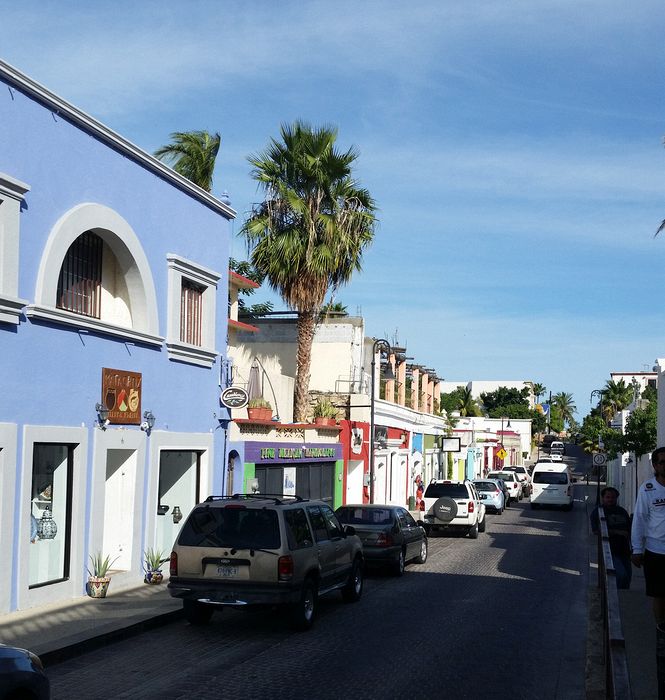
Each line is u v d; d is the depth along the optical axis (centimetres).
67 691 905
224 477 1977
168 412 1722
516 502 5219
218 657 1082
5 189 1227
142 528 1619
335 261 2672
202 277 1858
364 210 2770
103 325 1468
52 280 1343
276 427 2370
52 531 1389
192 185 1798
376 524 1917
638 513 895
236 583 1212
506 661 1092
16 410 1270
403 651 1134
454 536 2994
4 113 1241
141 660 1059
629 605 1309
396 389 4119
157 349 1678
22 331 1282
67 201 1393
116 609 1324
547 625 1361
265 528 1229
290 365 3309
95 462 1464
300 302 2703
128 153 1564
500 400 12094
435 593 1677
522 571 2059
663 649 556
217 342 1950
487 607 1515
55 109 1355
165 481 1762
